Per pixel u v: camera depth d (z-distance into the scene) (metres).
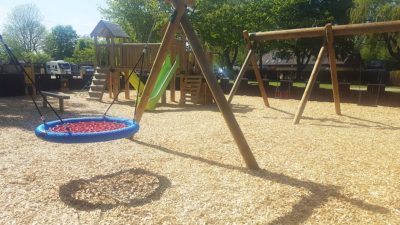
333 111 10.84
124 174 4.30
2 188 3.77
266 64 48.72
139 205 3.37
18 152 5.31
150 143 5.99
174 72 11.98
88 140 3.71
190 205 3.37
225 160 4.96
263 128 7.57
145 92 5.92
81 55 51.81
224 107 4.51
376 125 8.24
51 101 13.05
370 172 4.46
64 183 3.96
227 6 24.67
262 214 3.18
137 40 28.08
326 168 4.62
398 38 23.84
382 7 22.97
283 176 4.27
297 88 14.86
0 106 11.37
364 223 3.02
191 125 7.86
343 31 8.30
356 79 31.17
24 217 3.08
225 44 25.72
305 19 25.97
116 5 27.89
